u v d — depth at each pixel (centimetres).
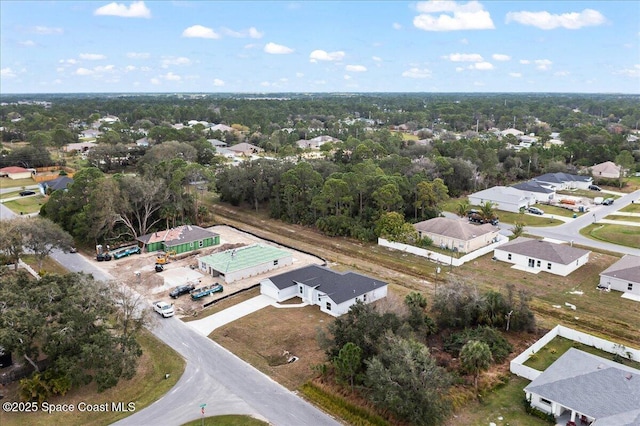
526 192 9719
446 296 4594
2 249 5444
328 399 3506
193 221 8456
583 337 4328
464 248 6825
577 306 5122
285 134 17262
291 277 5512
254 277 6038
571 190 10931
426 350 3366
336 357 3600
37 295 3638
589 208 9269
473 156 11756
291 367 3981
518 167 12356
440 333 4494
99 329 3694
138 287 5628
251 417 3325
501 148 13512
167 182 8306
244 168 9469
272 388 3684
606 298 5303
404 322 3956
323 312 5028
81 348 3478
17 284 3912
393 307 4334
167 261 6556
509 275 5997
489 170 11356
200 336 4528
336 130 19775
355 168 8981
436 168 10256
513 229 7850
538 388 3359
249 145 16175
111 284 4134
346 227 7725
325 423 3275
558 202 9688
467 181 10781
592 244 7144
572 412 3191
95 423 3278
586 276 5931
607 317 4866
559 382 3366
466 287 4794
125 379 3769
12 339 3319
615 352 4125
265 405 3469
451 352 4134
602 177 11750
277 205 8925
